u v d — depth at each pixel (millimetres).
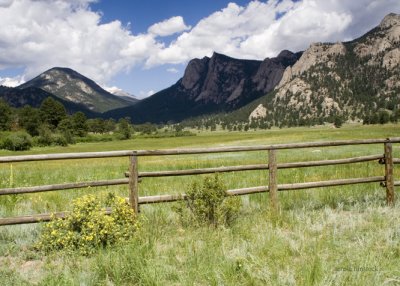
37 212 8875
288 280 4641
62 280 4664
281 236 6301
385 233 6355
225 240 6211
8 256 5977
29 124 157625
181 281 4707
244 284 4715
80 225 6301
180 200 7539
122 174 18312
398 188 11289
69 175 18141
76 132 168125
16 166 31422
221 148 7863
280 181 14023
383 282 4527
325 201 9477
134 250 5605
